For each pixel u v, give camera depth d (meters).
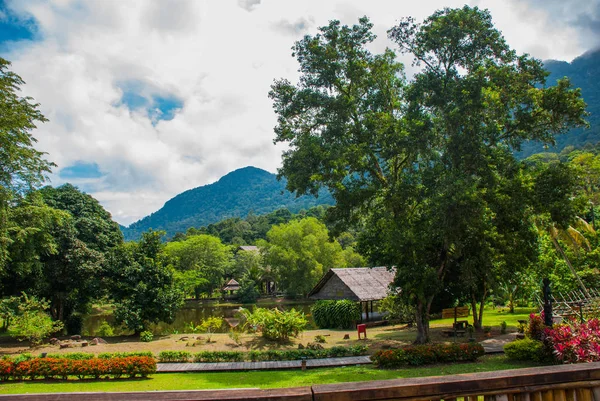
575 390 2.96
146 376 16.02
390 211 20.55
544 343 15.37
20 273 25.11
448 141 19.03
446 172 18.28
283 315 24.67
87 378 15.48
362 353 19.92
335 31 20.09
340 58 20.41
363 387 2.62
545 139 19.88
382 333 27.55
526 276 31.39
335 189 19.78
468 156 18.48
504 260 22.47
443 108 19.02
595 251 28.94
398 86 21.89
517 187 18.44
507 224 20.19
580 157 39.84
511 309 35.81
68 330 30.27
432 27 19.19
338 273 34.75
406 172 22.56
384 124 19.30
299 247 59.22
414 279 19.11
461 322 25.09
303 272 58.81
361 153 18.95
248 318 26.00
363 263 63.22
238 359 19.14
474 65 19.20
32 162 23.92
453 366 16.00
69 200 40.53
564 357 13.38
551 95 18.33
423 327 21.52
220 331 30.33
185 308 52.97
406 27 19.75
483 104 18.03
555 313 23.84
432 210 17.33
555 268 30.45
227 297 62.69
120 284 27.17
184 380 15.19
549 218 20.42
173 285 28.53
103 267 28.34
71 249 28.03
